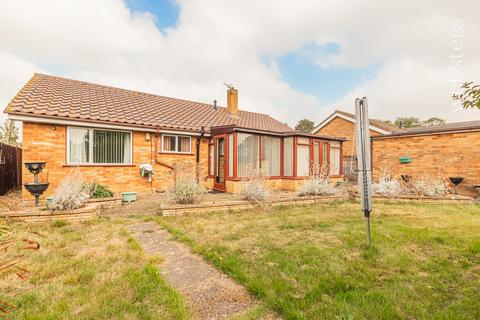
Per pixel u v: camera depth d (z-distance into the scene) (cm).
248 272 299
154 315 217
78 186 612
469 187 1007
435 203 795
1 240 211
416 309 224
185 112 1388
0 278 279
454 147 1049
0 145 948
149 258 344
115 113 1015
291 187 1123
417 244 394
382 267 312
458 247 380
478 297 243
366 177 394
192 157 1168
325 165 1131
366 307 224
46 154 806
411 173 1162
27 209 562
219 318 218
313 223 530
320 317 213
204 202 685
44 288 262
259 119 1950
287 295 246
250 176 870
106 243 405
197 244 399
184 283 282
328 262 325
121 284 269
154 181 1048
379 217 589
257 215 616
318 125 2164
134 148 1002
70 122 837
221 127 1045
